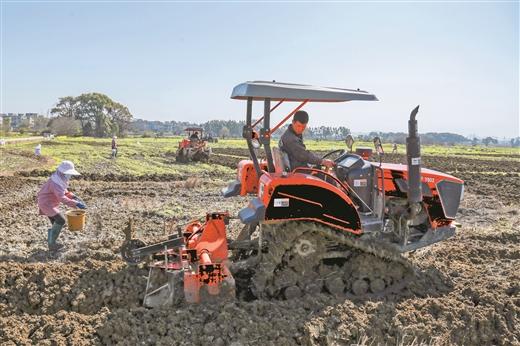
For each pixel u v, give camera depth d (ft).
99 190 45.52
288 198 16.71
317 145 173.06
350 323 15.34
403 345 14.79
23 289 17.79
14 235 26.61
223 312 15.53
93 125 329.72
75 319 15.52
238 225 29.17
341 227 17.20
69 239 25.68
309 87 17.08
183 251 18.15
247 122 18.02
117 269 19.63
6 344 14.06
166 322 15.37
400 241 19.61
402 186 19.29
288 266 17.60
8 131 265.75
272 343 14.30
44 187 23.49
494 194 48.85
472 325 15.57
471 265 22.18
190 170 69.15
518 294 17.61
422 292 18.08
